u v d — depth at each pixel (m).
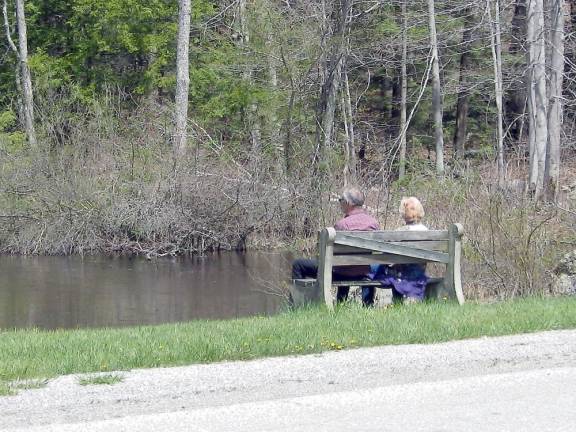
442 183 34.50
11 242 51.69
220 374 14.52
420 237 22.25
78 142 54.66
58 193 52.09
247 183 52.72
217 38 72.19
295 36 61.75
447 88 82.44
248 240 52.75
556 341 16.94
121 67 87.50
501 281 27.30
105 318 30.97
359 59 71.94
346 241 21.55
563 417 12.42
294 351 16.11
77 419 12.27
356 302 22.86
